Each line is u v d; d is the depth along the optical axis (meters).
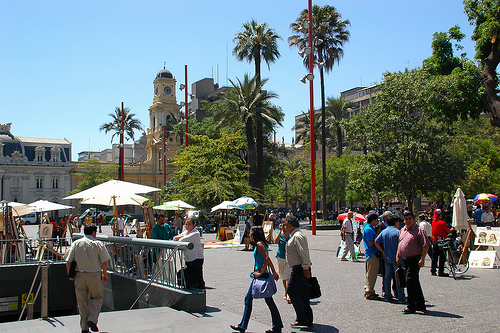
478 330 7.15
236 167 43.53
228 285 11.58
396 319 7.93
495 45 22.14
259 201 38.59
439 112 25.47
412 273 8.39
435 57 25.95
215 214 42.38
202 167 40.25
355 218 17.56
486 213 22.72
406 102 28.61
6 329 7.91
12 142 77.00
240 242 22.42
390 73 30.22
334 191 57.81
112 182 14.02
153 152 84.88
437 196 37.84
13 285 14.54
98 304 7.79
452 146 34.72
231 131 52.12
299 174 69.50
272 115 39.56
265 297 7.09
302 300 7.50
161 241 9.55
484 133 49.88
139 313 8.56
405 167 29.56
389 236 9.34
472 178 38.16
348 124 31.91
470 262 14.87
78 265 7.76
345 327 7.46
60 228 24.84
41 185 77.62
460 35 25.30
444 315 8.13
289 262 7.64
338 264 15.32
